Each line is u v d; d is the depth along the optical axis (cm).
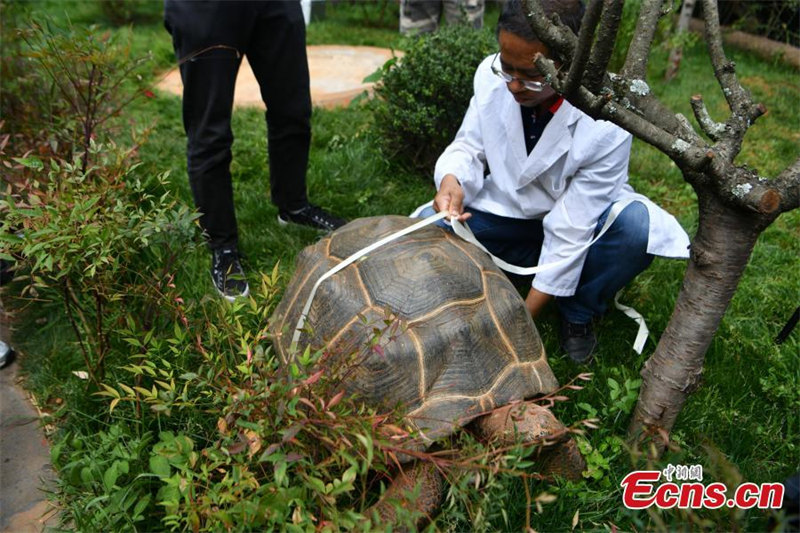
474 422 188
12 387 241
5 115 318
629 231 232
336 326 196
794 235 355
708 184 160
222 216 286
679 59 607
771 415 229
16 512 195
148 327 232
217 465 160
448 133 369
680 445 205
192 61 254
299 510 148
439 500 170
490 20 808
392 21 879
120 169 219
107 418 216
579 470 187
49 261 171
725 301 177
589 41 133
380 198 365
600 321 272
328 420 147
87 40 224
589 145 228
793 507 166
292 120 301
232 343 189
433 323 190
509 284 219
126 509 177
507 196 258
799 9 692
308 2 819
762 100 565
